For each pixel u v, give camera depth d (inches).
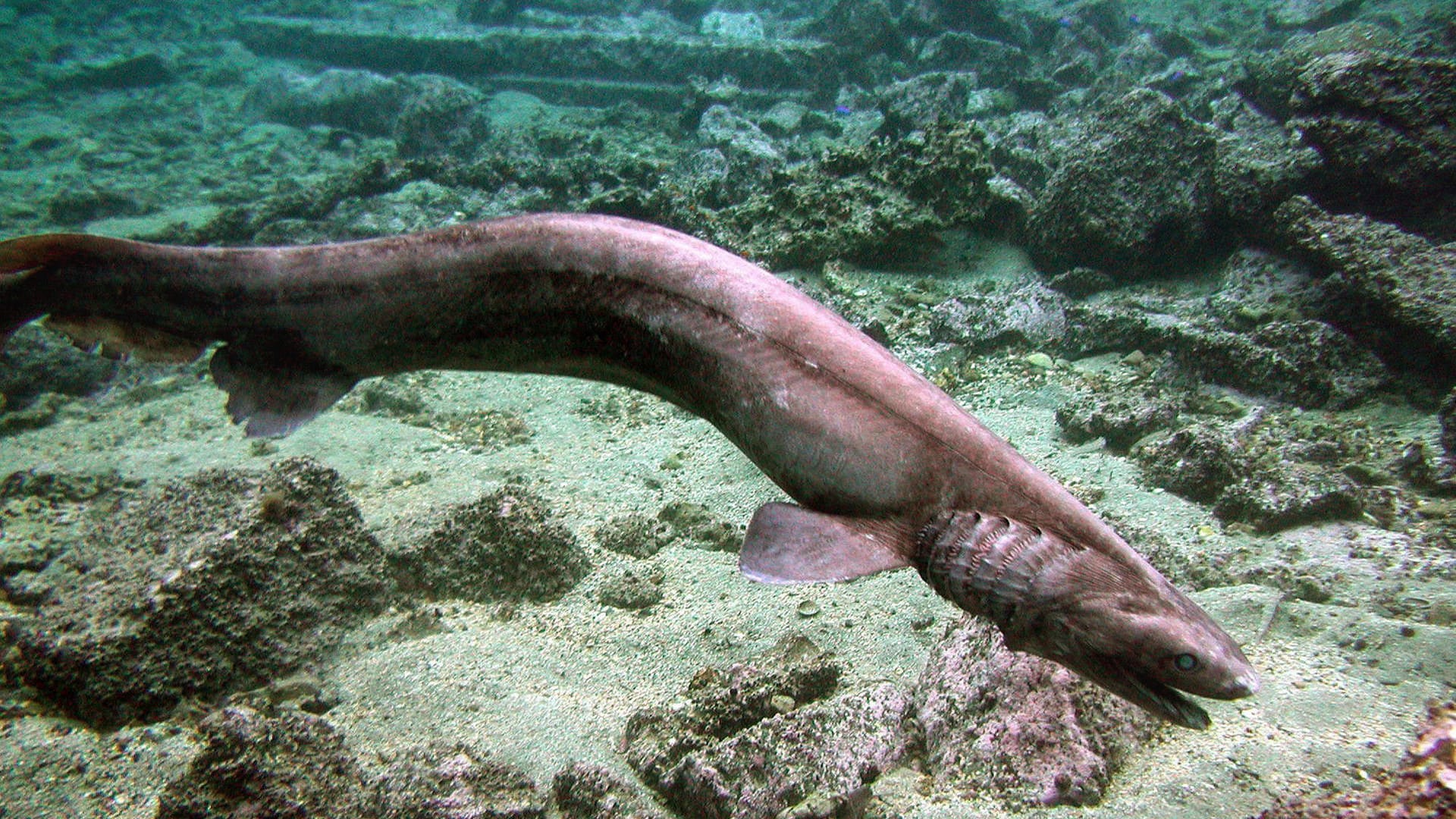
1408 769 31.0
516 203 135.8
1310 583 54.0
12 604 60.6
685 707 46.1
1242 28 251.0
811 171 119.7
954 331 96.4
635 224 31.2
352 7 372.8
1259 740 39.3
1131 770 38.9
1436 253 82.9
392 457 86.8
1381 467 69.4
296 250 33.3
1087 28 236.5
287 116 253.6
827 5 310.0
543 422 93.7
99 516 77.0
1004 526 27.0
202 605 50.1
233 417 34.4
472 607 59.5
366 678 51.4
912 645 53.2
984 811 37.7
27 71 297.7
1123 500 68.7
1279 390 81.7
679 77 246.2
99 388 112.9
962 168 108.0
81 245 34.4
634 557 66.4
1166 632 24.8
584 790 40.4
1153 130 104.7
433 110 202.1
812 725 42.5
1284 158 98.5
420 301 32.2
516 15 319.6
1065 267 107.8
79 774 43.0
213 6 397.1
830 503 28.5
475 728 47.0
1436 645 45.2
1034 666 42.2
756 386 28.7
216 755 37.6
